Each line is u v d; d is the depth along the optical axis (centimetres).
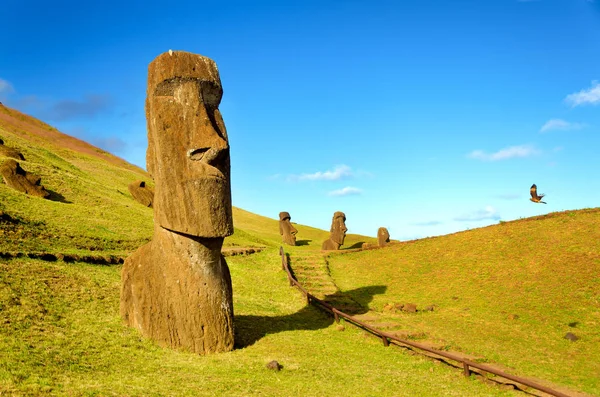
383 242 3322
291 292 2144
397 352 1423
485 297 1962
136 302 1294
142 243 2406
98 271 1781
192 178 1232
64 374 962
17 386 857
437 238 2947
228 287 1329
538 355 1410
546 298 1825
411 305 1917
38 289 1409
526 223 2678
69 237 2109
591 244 2178
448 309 1914
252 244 3322
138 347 1196
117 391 921
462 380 1209
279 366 1192
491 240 2589
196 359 1192
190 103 1268
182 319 1238
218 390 1009
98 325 1277
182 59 1286
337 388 1092
